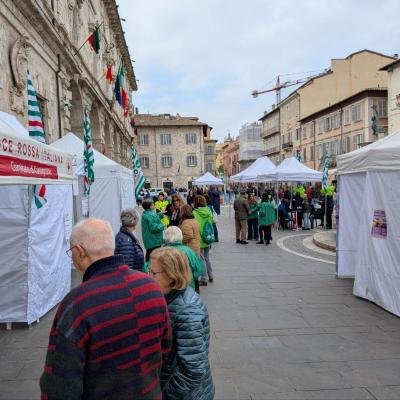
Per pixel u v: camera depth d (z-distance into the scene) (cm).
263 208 1373
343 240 857
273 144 7062
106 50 2811
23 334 561
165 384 238
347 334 539
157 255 255
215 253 1213
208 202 1447
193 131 6331
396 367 439
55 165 495
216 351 488
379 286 650
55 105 1455
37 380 424
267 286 802
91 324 175
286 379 415
